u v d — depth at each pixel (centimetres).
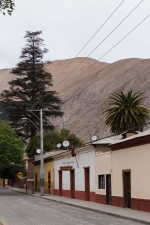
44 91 9294
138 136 2714
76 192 4516
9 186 11125
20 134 9081
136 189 2817
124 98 6022
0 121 9050
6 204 3744
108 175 3481
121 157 3130
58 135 9538
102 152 3816
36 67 9481
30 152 9181
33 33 9531
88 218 2416
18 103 8831
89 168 4038
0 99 9100
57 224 2069
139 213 2556
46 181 6388
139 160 2772
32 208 3244
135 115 5816
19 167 10244
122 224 2080
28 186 8388
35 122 8938
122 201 3084
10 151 6838
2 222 2069
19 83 9231
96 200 3778
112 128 6028
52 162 5912
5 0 1378
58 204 3806
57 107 9219
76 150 4434
